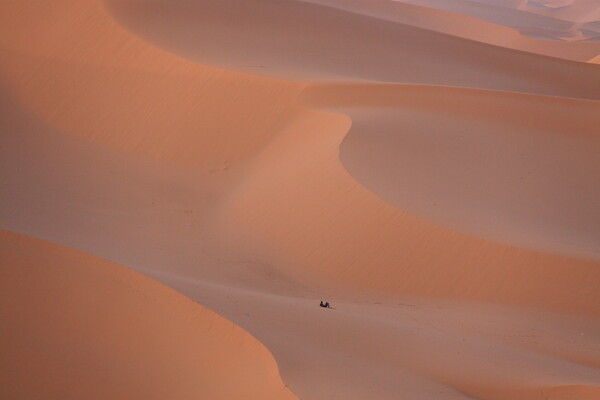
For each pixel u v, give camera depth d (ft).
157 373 81.56
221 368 81.41
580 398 86.63
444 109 202.49
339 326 103.71
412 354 98.84
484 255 136.05
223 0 279.90
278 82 200.95
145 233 150.00
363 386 81.66
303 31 280.72
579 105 205.67
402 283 136.36
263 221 153.48
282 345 87.40
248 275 136.67
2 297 90.48
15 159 177.58
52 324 87.71
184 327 88.22
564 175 176.86
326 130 181.16
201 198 172.76
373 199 146.51
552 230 150.61
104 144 191.62
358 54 275.59
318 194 153.38
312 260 142.10
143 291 93.56
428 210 147.02
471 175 168.86
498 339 117.08
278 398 72.79
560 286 132.77
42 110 199.21
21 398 76.59
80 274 95.96
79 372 81.00
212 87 200.75
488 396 89.45
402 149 173.47
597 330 126.11
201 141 191.21
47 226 143.54
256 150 188.85
